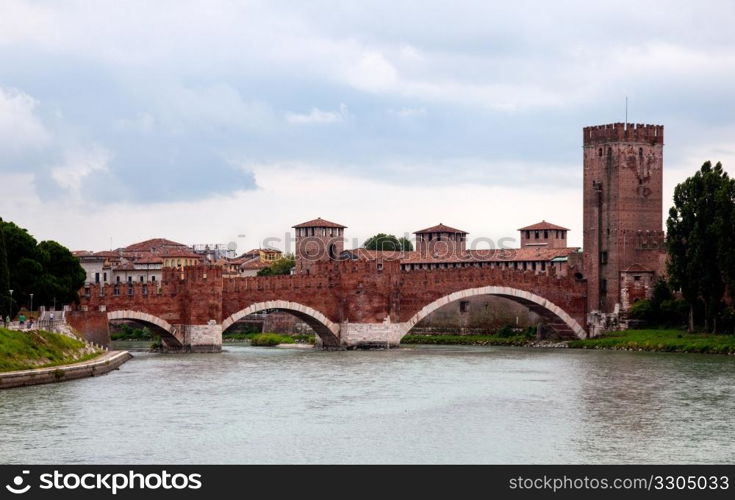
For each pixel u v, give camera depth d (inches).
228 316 7726.4
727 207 7465.6
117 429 3900.1
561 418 4220.0
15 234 6825.8
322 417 4210.1
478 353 7672.2
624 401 4675.2
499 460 3464.6
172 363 6560.0
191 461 3427.7
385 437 3811.5
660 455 3545.8
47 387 4958.2
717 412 4372.5
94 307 7219.5
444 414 4296.3
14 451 3518.7
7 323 5610.2
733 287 7406.5
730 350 7229.3
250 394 4874.5
